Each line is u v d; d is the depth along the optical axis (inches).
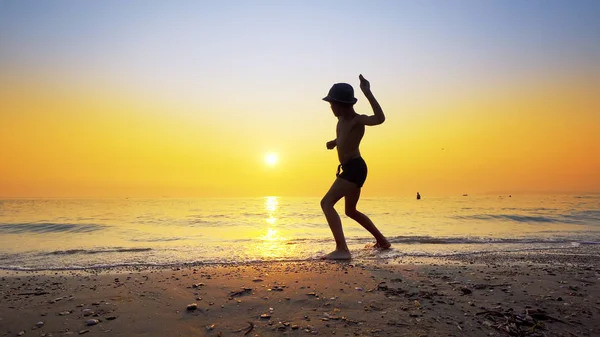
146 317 120.0
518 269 193.0
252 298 139.1
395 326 110.1
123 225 486.0
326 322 113.8
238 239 339.6
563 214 668.7
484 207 975.6
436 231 411.5
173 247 286.2
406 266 197.3
